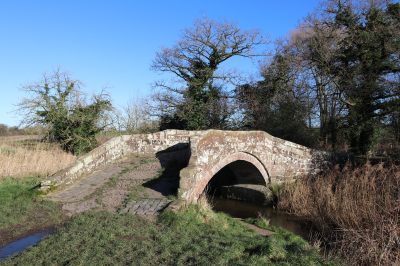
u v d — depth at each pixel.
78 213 11.54
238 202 21.08
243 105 32.56
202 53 33.41
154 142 19.08
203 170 16.05
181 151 18.58
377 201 14.38
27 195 13.38
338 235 13.35
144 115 34.53
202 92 32.94
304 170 21.53
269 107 31.27
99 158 17.16
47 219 11.05
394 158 20.67
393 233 10.64
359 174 17.81
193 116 31.84
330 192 16.73
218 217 13.00
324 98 28.98
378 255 10.15
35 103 24.25
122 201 12.84
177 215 11.02
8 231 10.08
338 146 28.00
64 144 24.11
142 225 10.38
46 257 8.00
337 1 27.66
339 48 27.17
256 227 14.22
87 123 24.91
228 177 23.33
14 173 16.95
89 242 8.91
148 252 8.38
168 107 33.09
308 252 9.36
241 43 33.19
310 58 28.34
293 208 18.41
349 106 26.20
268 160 20.48
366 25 26.61
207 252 8.58
